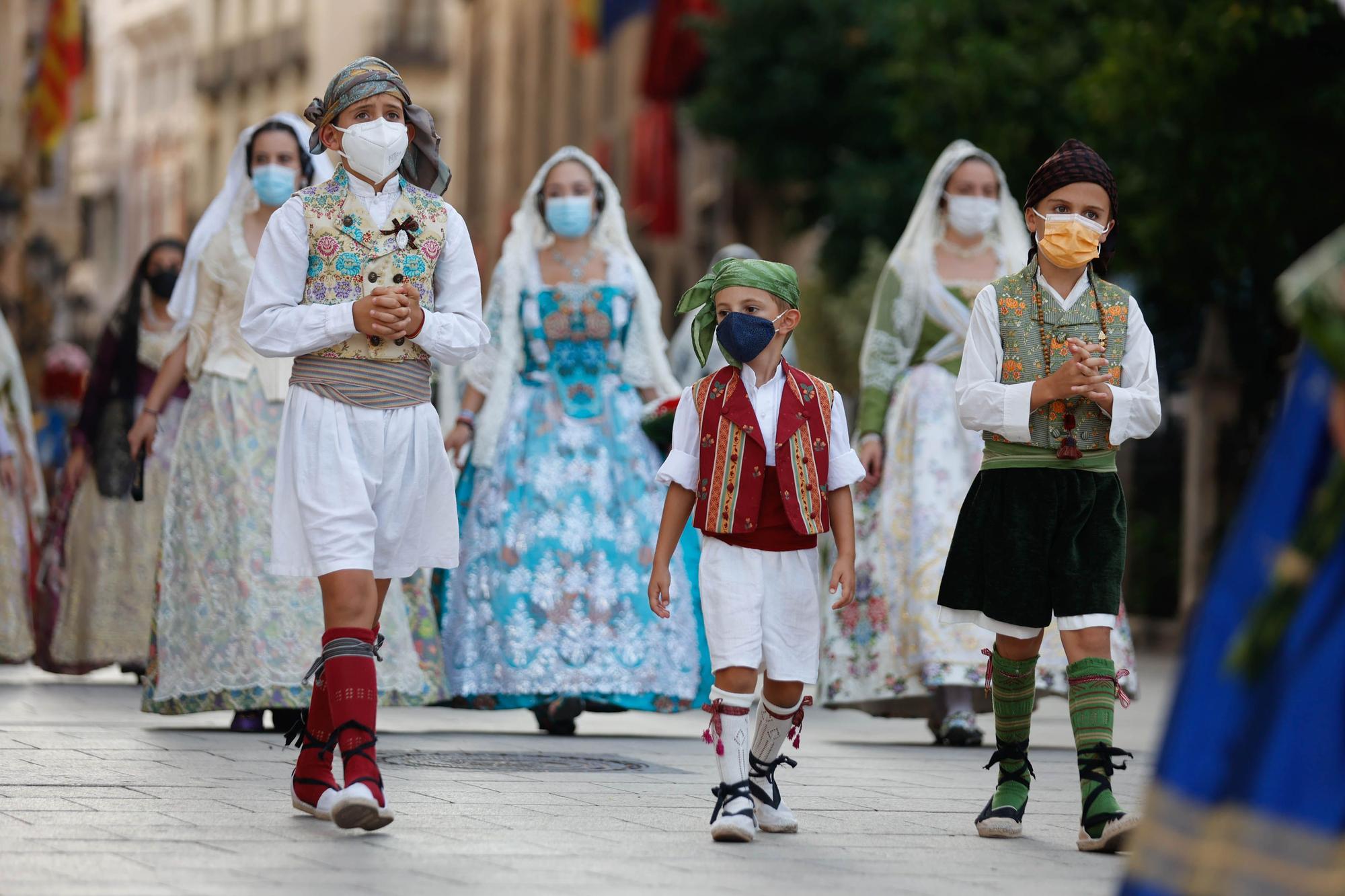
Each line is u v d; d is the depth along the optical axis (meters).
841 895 12.48
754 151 76.38
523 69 135.62
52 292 93.69
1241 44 40.34
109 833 14.23
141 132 196.50
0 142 82.00
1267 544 9.15
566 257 26.56
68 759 19.16
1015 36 54.31
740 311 15.68
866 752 23.30
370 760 14.66
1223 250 42.91
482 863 13.31
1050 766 21.86
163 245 31.91
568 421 26.17
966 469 25.28
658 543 15.90
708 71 79.62
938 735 25.02
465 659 25.31
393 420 15.70
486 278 139.50
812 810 17.11
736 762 15.06
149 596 31.77
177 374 24.88
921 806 17.61
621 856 13.91
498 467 25.98
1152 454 57.56
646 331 26.58
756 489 15.33
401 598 24.19
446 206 16.30
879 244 66.94
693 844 14.70
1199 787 8.89
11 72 82.44
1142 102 42.00
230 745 21.14
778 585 15.43
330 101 15.95
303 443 15.48
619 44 115.12
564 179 26.22
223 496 23.44
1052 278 16.31
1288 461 9.21
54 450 56.62
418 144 16.45
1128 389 15.80
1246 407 53.81
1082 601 15.59
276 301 15.67
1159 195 43.00
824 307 69.06
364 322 15.36
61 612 31.75
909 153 68.25
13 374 31.05
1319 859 8.59
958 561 16.19
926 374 25.53
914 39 56.25
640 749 22.67
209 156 177.38
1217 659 9.07
